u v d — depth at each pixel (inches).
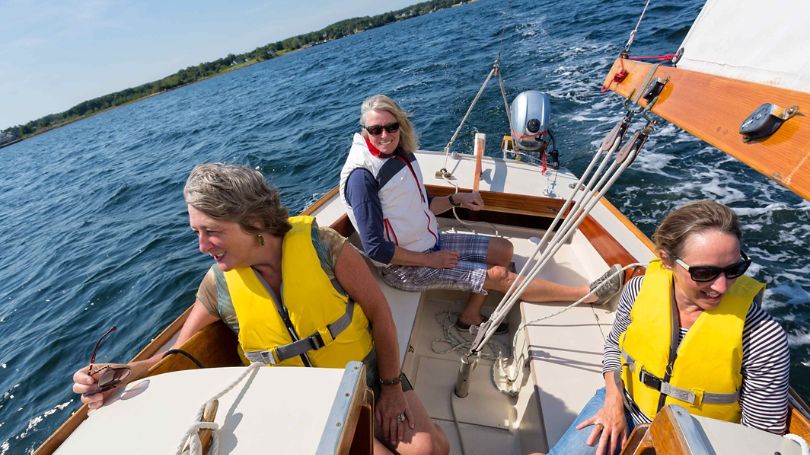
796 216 143.3
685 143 198.2
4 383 149.0
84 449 30.5
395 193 72.5
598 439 49.1
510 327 86.9
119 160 504.7
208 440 29.8
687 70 43.8
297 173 271.3
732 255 36.1
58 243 267.4
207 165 41.3
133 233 249.6
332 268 50.2
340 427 28.4
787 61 31.9
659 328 44.2
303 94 596.4
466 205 94.6
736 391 42.1
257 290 46.1
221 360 53.4
